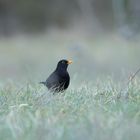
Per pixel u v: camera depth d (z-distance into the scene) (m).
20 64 26.67
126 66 22.88
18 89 10.91
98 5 38.38
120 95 9.57
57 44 31.14
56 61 26.23
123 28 27.67
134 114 8.29
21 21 38.91
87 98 9.57
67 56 25.91
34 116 8.33
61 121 8.06
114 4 33.59
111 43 29.19
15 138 7.41
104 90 10.10
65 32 34.62
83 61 23.41
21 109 8.87
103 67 23.28
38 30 38.38
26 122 8.00
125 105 8.77
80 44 26.84
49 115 8.34
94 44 29.38
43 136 7.43
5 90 10.78
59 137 7.39
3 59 27.95
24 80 13.19
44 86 10.95
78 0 37.81
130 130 7.58
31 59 27.70
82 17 37.16
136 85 10.31
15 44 31.38
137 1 28.94
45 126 7.79
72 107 8.92
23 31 38.38
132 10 28.95
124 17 28.80
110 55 25.58
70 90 10.44
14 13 39.25
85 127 7.74
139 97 9.50
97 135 7.44
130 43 27.55
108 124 7.82
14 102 9.48
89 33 34.66
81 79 14.30
